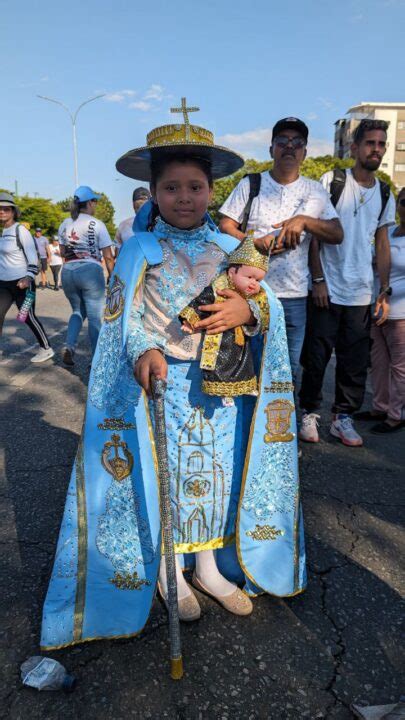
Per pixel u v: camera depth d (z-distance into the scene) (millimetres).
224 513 2148
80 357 6488
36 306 11578
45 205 40031
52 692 1811
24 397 4832
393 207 3877
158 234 1965
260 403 2061
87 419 1976
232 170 2113
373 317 4273
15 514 2863
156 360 1679
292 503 2215
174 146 1792
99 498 1989
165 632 2082
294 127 3191
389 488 3305
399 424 4230
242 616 2186
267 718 1739
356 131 3633
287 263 3379
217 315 1767
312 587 2377
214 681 1865
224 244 2002
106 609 1983
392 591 2373
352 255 3668
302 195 3330
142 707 1763
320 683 1878
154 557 2000
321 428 4266
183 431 1995
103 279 5621
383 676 1920
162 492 1712
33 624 2098
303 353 3852
